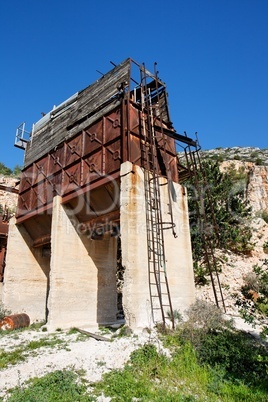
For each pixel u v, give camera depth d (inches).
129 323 413.4
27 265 735.7
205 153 3361.2
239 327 456.4
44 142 745.6
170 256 513.0
